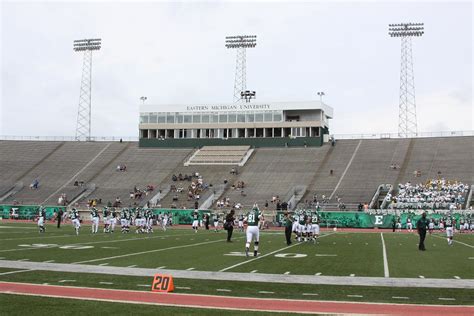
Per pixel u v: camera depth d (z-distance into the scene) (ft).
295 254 69.46
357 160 205.57
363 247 82.94
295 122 227.81
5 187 206.80
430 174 186.39
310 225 96.63
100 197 194.18
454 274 50.24
